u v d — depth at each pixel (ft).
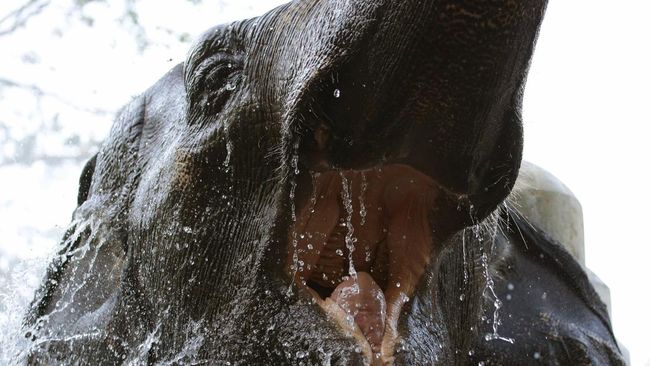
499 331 15.28
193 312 13.04
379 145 10.37
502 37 9.43
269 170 12.41
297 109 10.59
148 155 14.65
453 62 9.57
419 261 12.19
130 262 14.25
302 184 11.63
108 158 15.31
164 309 13.48
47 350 15.02
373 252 12.44
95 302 14.79
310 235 12.14
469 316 13.73
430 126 10.09
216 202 12.83
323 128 10.69
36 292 15.79
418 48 9.57
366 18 9.91
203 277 12.90
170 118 14.65
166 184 13.42
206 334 12.87
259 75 12.62
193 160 13.00
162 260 13.43
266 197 12.42
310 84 10.40
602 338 15.92
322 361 11.34
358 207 12.21
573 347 15.53
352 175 11.93
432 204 11.94
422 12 9.43
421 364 11.50
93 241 15.10
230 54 13.19
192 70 13.41
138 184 14.58
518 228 16.03
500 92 9.86
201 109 13.23
